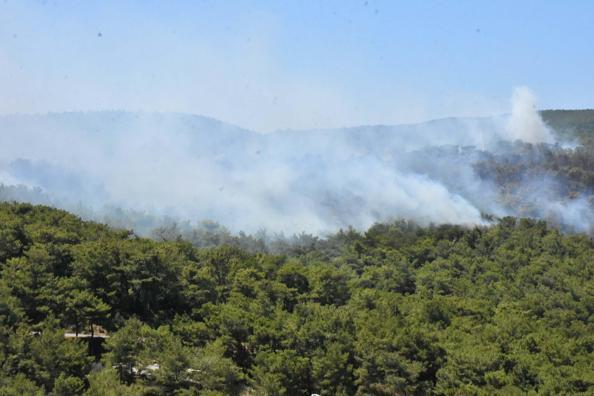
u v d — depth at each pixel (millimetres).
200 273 90188
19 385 53531
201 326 73625
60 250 87438
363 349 69938
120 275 84062
